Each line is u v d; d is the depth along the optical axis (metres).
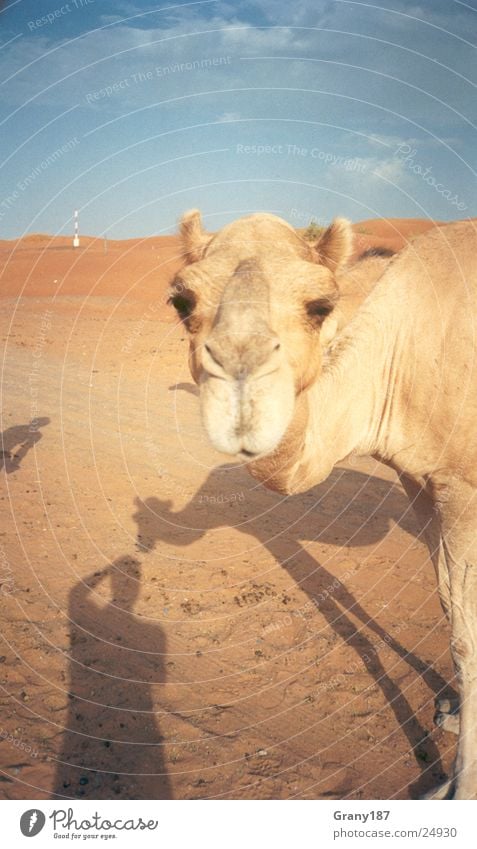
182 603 6.78
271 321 3.22
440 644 6.06
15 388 16.20
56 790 4.48
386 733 5.05
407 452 4.75
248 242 3.45
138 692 5.49
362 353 4.54
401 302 4.64
